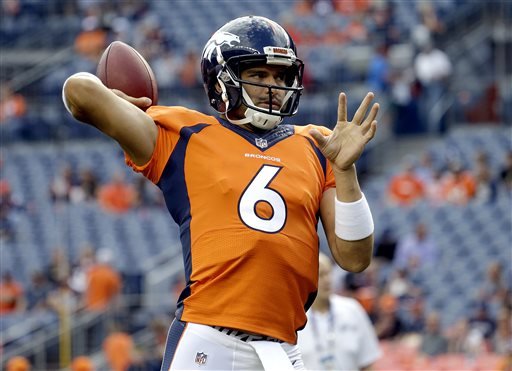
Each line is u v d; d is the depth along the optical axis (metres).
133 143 14.50
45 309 54.03
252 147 14.82
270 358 14.19
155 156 14.69
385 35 75.06
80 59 78.81
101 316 49.38
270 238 14.29
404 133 67.50
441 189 58.94
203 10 82.06
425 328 45.78
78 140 73.12
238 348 14.34
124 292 54.19
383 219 57.28
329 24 77.50
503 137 64.56
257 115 14.85
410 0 77.94
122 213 62.81
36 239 62.41
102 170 69.00
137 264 58.38
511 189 58.03
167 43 78.81
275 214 14.44
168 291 54.72
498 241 54.50
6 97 76.06
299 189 14.67
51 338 49.34
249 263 14.26
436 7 76.62
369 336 27.22
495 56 74.50
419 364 42.09
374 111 14.69
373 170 65.75
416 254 52.69
